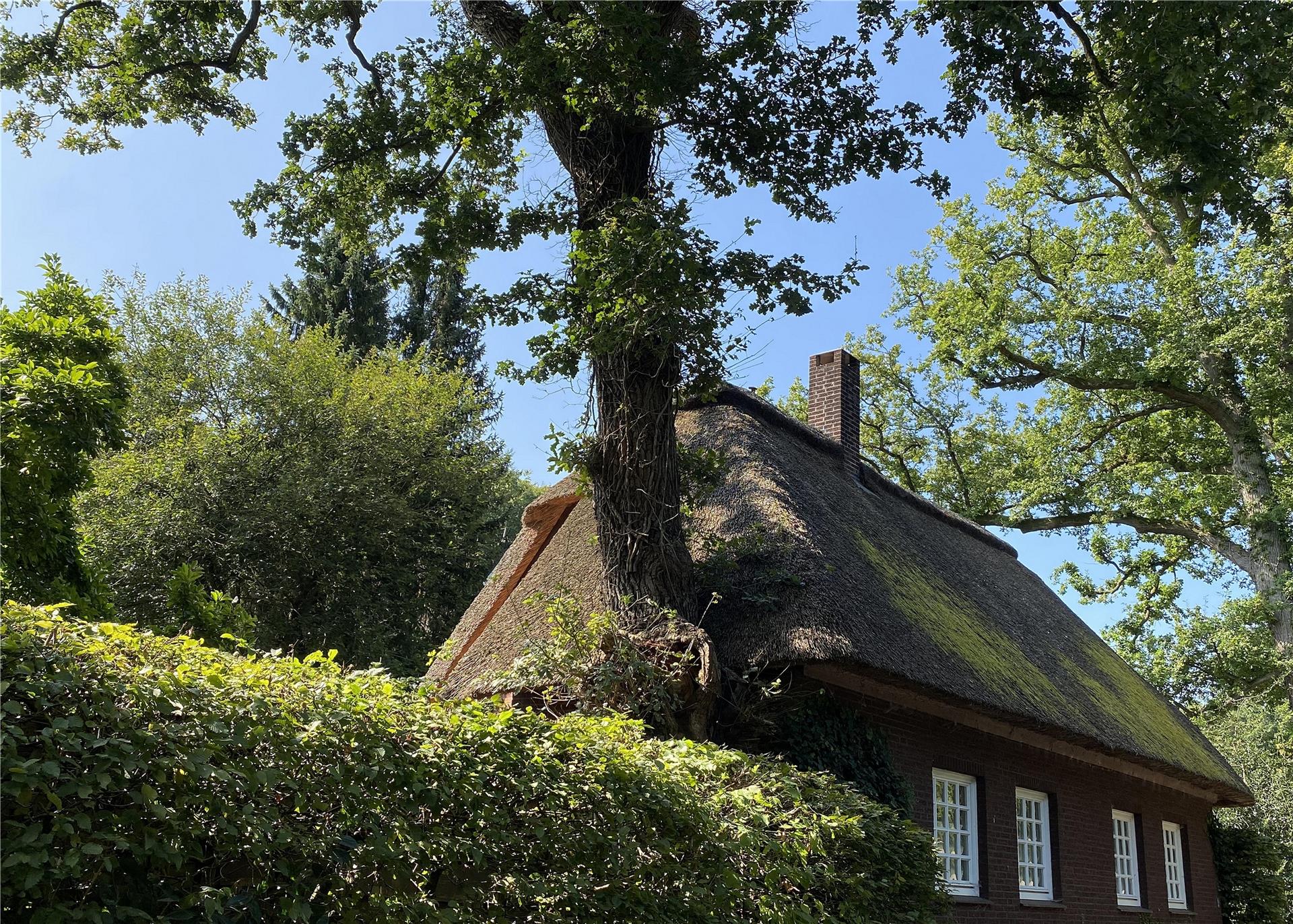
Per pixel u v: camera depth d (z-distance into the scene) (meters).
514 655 9.92
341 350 31.30
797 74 9.37
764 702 8.46
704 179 9.80
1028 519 26.45
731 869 5.38
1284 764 24.16
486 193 10.46
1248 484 22.75
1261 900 16.86
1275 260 21.09
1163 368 22.05
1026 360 25.05
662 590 8.52
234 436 22.91
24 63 11.22
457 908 4.28
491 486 28.75
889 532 12.91
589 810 4.87
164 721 3.52
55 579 7.33
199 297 26.55
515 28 9.52
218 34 11.38
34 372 6.68
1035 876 11.62
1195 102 8.58
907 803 8.98
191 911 3.46
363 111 10.02
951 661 9.71
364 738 4.05
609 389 8.88
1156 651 23.75
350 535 23.95
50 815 3.26
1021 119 9.62
